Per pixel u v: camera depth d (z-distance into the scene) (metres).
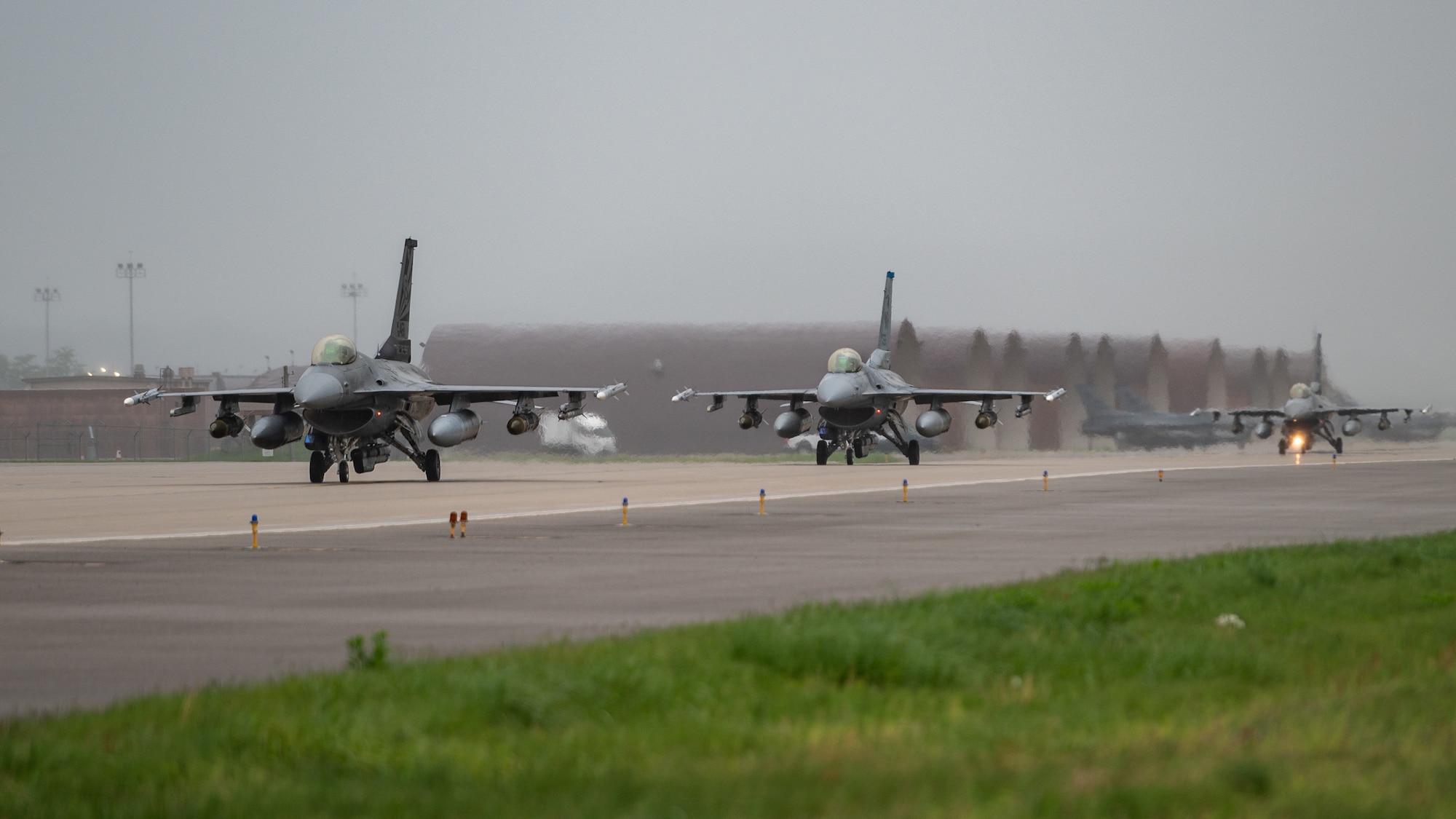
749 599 63.22
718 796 26.34
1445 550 80.94
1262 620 53.06
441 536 100.75
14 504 144.50
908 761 29.09
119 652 48.34
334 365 181.00
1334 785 27.09
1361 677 40.69
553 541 96.25
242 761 29.86
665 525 111.56
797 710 35.25
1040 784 26.81
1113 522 115.62
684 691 36.75
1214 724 33.00
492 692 33.97
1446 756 29.67
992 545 92.94
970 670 39.84
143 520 118.69
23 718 36.81
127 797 27.41
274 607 60.62
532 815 25.48
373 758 29.55
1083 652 44.31
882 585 69.19
